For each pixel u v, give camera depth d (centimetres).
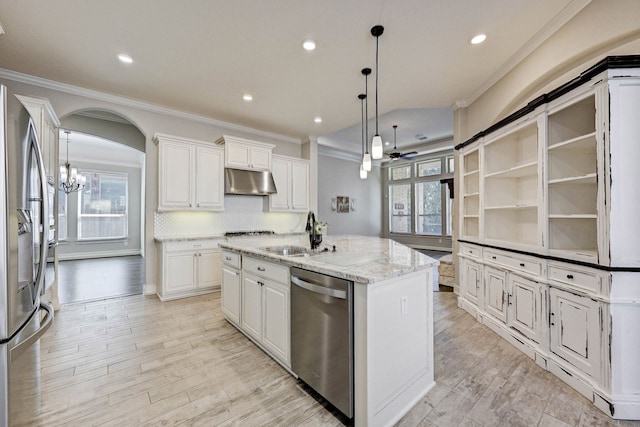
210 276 438
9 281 124
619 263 175
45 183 170
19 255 136
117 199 823
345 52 294
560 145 220
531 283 243
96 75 341
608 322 177
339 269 172
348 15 240
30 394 153
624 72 174
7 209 123
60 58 305
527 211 309
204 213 486
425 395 193
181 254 412
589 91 191
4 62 312
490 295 303
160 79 352
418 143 833
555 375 216
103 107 395
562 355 211
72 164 752
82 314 344
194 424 165
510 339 268
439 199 912
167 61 312
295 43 279
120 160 820
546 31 256
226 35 267
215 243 444
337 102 425
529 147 300
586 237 232
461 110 415
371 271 167
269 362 234
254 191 489
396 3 226
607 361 177
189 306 376
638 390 173
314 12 236
